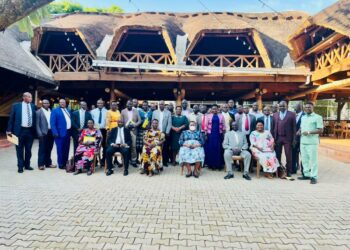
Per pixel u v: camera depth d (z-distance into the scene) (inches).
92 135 260.7
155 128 254.8
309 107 236.5
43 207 161.0
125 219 144.6
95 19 604.4
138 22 510.3
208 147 281.4
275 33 564.1
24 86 512.4
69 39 568.1
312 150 232.5
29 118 254.5
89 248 113.2
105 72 487.2
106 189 201.3
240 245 117.8
